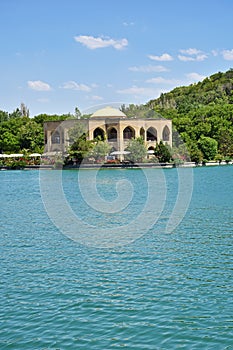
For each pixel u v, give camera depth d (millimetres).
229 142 101750
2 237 23531
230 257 18828
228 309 13539
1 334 12320
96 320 13008
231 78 184250
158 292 14938
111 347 11547
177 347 11477
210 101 158750
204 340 11789
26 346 11695
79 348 11539
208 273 16766
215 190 45375
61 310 13703
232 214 29719
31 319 13141
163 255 19250
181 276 16453
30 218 29922
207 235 23188
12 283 16047
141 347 11508
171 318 13008
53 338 12047
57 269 17516
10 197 44281
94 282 15961
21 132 115875
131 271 17109
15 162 92500
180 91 175750
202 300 14227
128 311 13516
